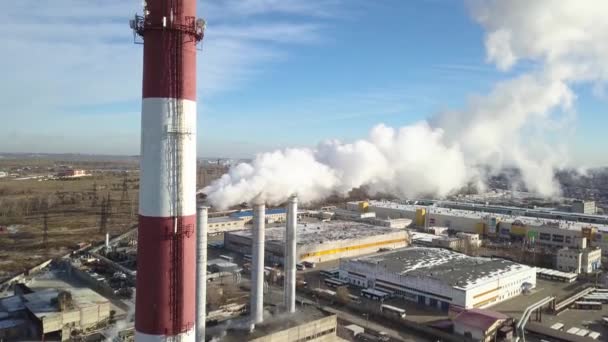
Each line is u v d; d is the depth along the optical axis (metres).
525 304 77.81
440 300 74.81
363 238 113.00
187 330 27.62
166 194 26.77
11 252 107.56
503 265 88.31
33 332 60.97
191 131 27.55
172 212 26.94
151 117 26.67
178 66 26.70
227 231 122.62
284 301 58.59
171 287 27.00
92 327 63.84
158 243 26.83
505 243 126.50
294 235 57.81
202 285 46.44
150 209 26.89
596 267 105.94
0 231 130.88
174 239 27.05
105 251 108.62
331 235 114.62
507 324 64.94
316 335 54.88
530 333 64.69
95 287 82.62
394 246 119.75
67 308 63.00
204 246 46.34
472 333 62.16
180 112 26.84
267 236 111.50
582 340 61.69
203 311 46.75
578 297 80.50
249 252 108.38
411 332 64.69
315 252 103.38
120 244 117.50
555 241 123.12
